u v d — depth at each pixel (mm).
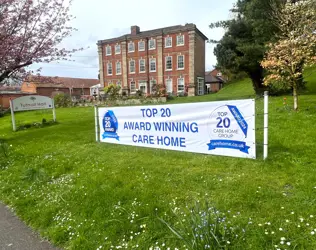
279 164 3453
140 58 30953
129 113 5293
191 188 3053
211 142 4051
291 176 3053
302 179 2920
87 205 2900
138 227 2387
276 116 7098
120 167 4066
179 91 28328
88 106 23453
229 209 2465
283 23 9016
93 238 2328
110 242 2229
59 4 8297
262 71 14742
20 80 8336
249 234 2033
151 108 4836
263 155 3715
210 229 1979
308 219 2160
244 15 14781
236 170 3443
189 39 27266
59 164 4633
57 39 8453
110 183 3418
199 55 29828
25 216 2943
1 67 7133
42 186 3736
